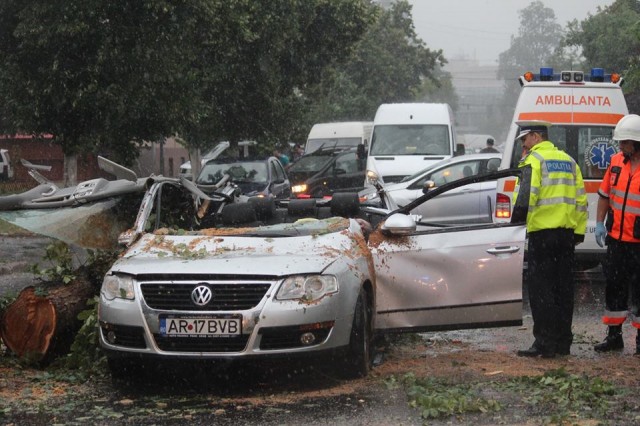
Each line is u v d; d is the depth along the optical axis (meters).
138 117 21.59
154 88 21.52
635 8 45.12
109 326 8.21
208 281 7.99
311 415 7.31
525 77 15.09
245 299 7.97
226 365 8.02
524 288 15.21
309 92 36.69
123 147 22.81
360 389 8.23
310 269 8.12
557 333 9.73
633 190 9.78
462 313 9.37
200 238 8.90
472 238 9.40
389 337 10.88
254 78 29.59
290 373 8.81
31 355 9.20
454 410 7.35
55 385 8.53
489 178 9.74
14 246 21.72
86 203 10.28
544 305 9.67
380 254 9.35
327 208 10.66
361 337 8.44
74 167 24.31
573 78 15.01
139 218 9.59
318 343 8.03
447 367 9.20
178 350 7.99
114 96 20.97
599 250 14.84
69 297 9.45
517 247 9.37
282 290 7.99
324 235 8.94
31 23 20.22
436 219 19.30
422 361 9.55
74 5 20.09
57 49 20.83
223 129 31.28
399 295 9.34
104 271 9.83
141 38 21.00
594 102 14.93
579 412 7.30
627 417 7.12
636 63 25.06
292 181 31.80
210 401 7.89
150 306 8.06
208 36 23.30
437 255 9.35
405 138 26.00
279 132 31.92
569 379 8.24
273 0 28.44
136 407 7.70
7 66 21.59
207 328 7.92
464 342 10.77
